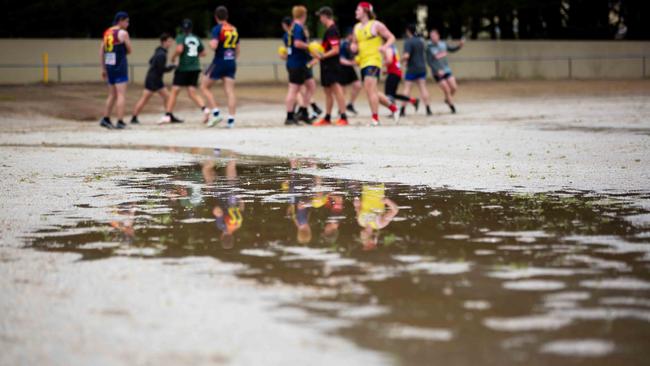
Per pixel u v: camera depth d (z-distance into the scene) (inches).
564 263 311.3
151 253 335.6
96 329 235.6
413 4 2854.3
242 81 2452.0
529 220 401.1
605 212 421.4
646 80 2640.3
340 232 374.9
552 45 2866.6
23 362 210.5
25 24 2432.3
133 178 591.2
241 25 2827.3
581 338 224.8
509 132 956.6
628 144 780.6
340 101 1151.6
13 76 2191.2
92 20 2518.5
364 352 214.1
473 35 3100.4
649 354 212.8
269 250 337.7
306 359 209.6
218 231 381.4
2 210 447.8
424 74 1371.8
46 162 703.7
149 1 2532.0
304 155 753.6
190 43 1264.8
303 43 1163.3
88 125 1258.0
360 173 604.7
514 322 238.5
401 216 415.2
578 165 628.1
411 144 835.4
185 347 219.9
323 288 277.1
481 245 344.2
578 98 1798.7
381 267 306.0
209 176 600.7
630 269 301.7
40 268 310.8
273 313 249.0
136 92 1955.0
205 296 268.7
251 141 919.7
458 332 229.9
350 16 2918.3
